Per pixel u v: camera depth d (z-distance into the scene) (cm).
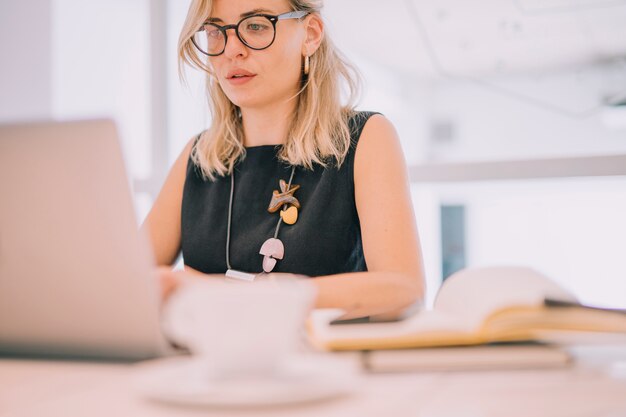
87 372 71
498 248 246
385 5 231
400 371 68
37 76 310
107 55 301
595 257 239
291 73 165
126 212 69
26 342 77
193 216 171
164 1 272
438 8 225
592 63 209
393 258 141
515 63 217
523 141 217
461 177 221
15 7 306
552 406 54
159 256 174
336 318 88
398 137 167
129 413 52
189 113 276
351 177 159
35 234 71
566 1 210
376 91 233
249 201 164
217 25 163
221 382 58
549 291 75
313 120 164
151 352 74
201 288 60
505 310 72
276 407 52
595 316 71
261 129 171
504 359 70
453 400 56
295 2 164
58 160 69
